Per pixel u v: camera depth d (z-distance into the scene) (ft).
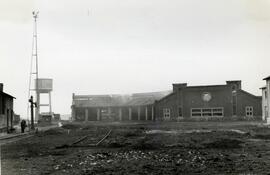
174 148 66.54
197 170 41.09
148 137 95.71
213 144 71.20
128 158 52.24
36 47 213.66
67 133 125.08
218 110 220.43
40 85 282.97
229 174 38.29
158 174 38.93
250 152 58.65
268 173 38.37
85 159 51.44
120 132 124.06
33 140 93.97
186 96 227.61
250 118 213.46
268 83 158.40
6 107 136.98
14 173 40.47
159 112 233.35
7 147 74.28
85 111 275.39
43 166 45.39
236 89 216.95
